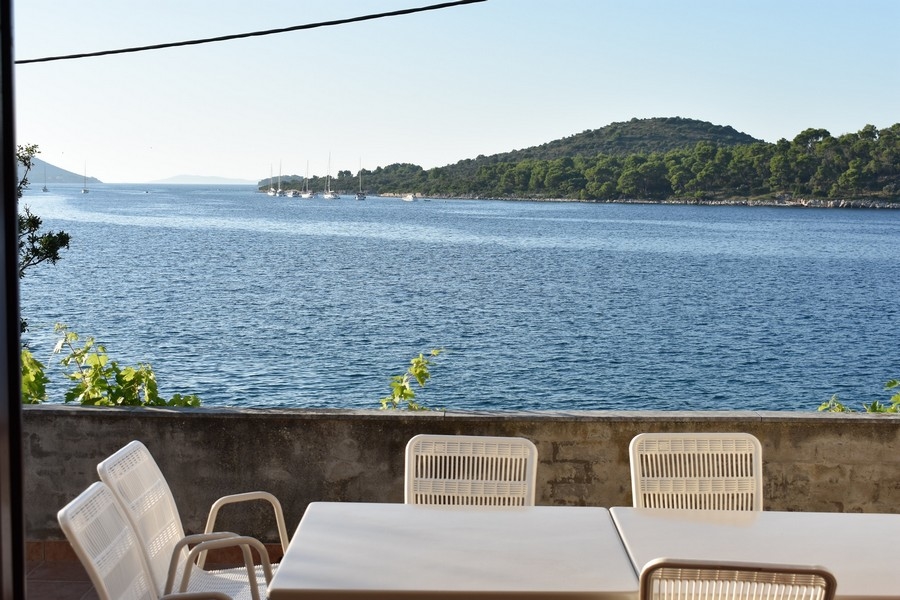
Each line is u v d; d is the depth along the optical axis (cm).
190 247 7706
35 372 537
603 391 2745
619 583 246
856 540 284
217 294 4662
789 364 3266
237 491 452
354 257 7131
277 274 5722
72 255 6662
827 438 443
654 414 449
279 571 249
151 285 4966
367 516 299
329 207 19850
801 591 217
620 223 13325
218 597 260
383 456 451
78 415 448
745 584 219
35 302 4138
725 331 3928
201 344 3212
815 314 4522
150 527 312
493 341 3478
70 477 450
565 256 7625
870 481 444
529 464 349
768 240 10019
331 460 451
